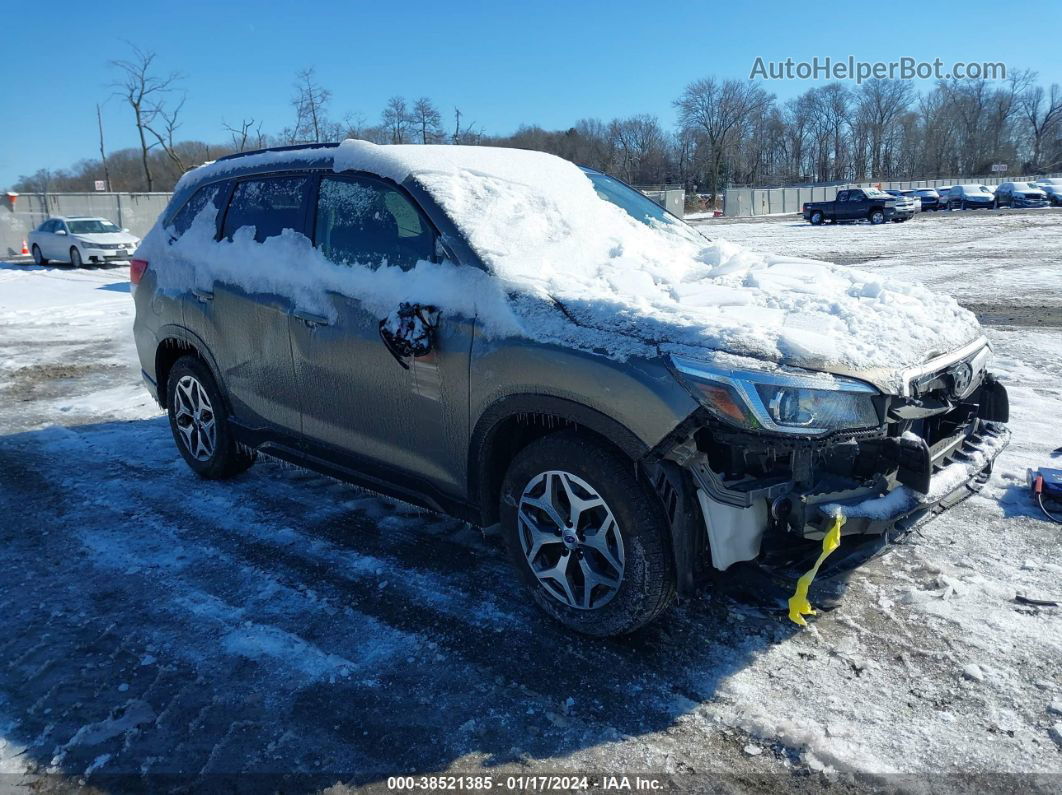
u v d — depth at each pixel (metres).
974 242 21.95
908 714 2.71
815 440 2.62
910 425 2.98
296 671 3.02
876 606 3.34
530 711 2.78
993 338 8.55
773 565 2.86
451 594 3.56
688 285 3.37
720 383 2.63
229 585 3.68
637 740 2.63
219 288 4.36
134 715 2.79
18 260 25.36
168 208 5.01
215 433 4.76
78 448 5.70
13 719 2.78
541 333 3.01
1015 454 4.96
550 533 3.14
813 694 2.82
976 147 88.62
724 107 70.75
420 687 2.91
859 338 2.93
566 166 4.46
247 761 2.56
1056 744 2.56
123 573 3.81
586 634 3.14
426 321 3.26
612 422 2.81
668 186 79.25
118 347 9.67
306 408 3.99
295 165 4.17
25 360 8.95
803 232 30.23
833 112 87.81
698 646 3.11
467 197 3.60
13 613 3.46
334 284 3.73
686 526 2.80
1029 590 3.42
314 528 4.28
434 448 3.44
